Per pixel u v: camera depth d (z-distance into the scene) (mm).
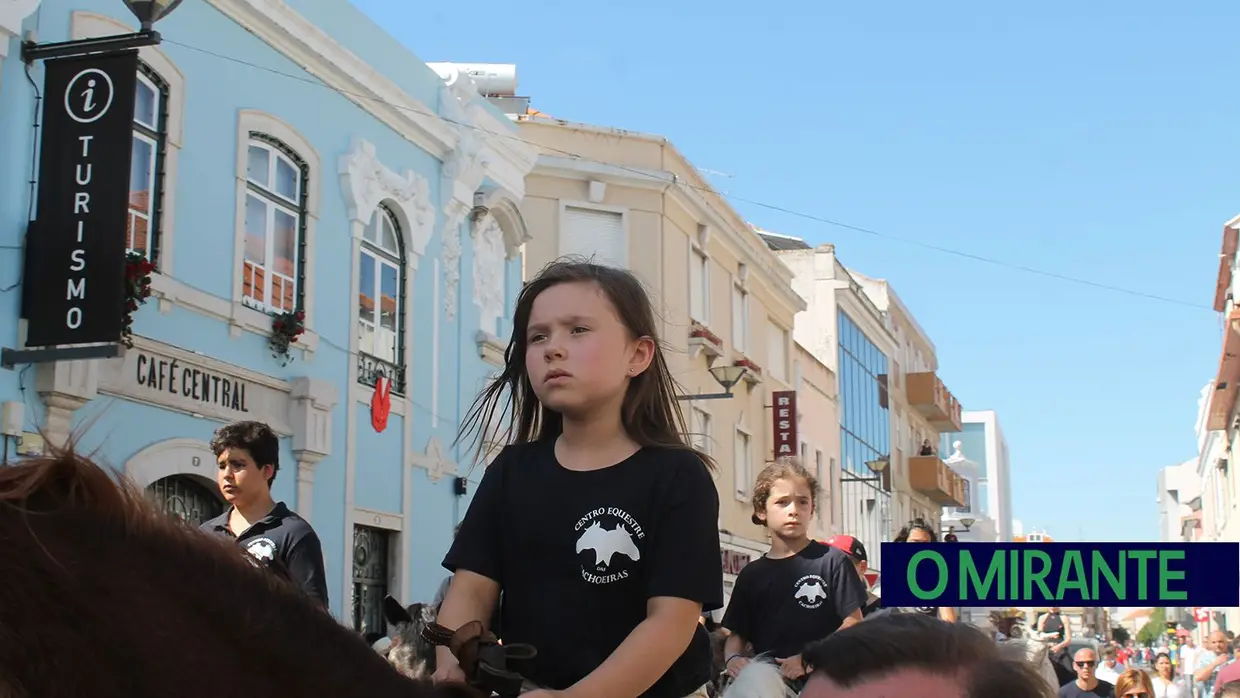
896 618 1724
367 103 16703
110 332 11133
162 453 12664
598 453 2875
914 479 49125
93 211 11312
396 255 17531
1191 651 22359
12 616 1537
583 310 2850
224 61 14070
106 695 1592
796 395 33594
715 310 29047
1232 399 38906
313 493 15188
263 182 14820
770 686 2723
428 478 17859
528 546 2838
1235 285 34594
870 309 44062
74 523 1644
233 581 1792
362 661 1885
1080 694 11461
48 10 11820
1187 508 90250
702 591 2727
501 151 20125
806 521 6715
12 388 11156
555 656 2789
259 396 14336
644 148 26703
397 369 17281
